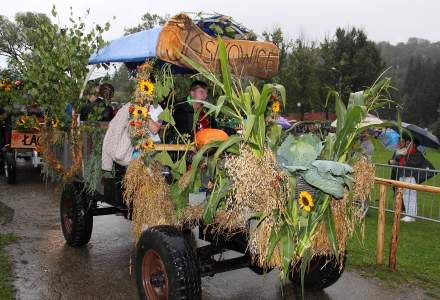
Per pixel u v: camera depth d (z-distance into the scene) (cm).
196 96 496
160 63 505
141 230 410
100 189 523
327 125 412
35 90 568
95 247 618
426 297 479
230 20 476
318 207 347
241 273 545
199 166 375
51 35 557
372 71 4419
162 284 377
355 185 359
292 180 334
